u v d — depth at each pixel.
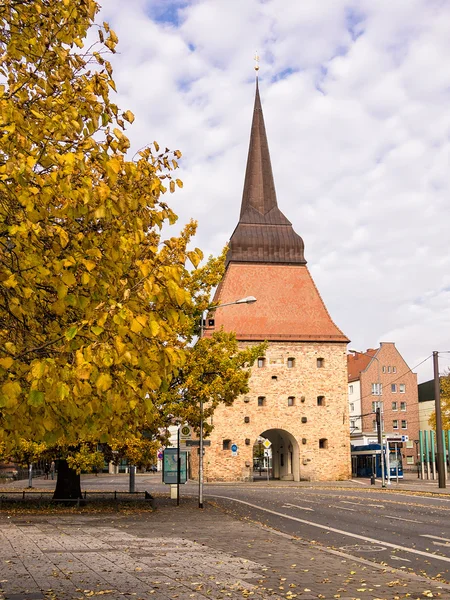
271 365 62.69
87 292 5.92
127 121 6.54
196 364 27.86
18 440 6.14
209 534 17.48
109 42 6.59
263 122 74.25
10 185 5.72
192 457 65.06
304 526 20.38
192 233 27.25
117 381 5.52
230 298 65.94
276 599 9.22
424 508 27.03
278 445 69.50
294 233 69.31
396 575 11.38
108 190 5.55
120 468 100.19
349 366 106.12
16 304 5.60
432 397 100.94
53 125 5.91
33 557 12.94
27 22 6.50
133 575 10.98
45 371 4.99
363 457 68.75
